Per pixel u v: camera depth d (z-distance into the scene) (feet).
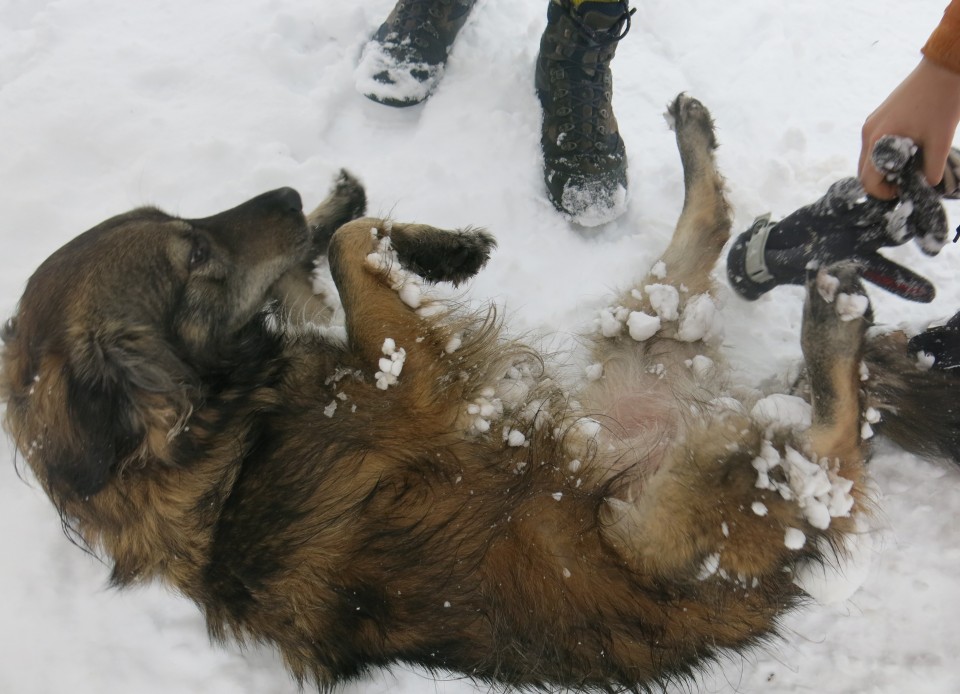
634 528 3.54
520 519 3.47
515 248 4.48
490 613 3.42
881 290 4.44
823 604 3.85
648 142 4.75
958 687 3.91
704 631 3.53
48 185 4.55
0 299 4.34
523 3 5.06
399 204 4.53
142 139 4.66
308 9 5.00
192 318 3.63
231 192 4.53
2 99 4.68
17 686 3.84
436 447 3.53
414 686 3.94
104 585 3.97
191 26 5.00
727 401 3.80
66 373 3.34
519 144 4.65
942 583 4.02
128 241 3.53
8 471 4.09
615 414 4.00
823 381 3.67
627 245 4.50
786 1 5.21
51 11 4.98
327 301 4.24
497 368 3.75
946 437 3.91
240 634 3.60
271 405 3.62
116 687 3.86
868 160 3.36
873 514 3.76
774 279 4.03
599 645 3.46
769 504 3.56
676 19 5.12
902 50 5.15
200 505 3.48
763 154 4.75
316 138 4.73
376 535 3.43
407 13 4.64
